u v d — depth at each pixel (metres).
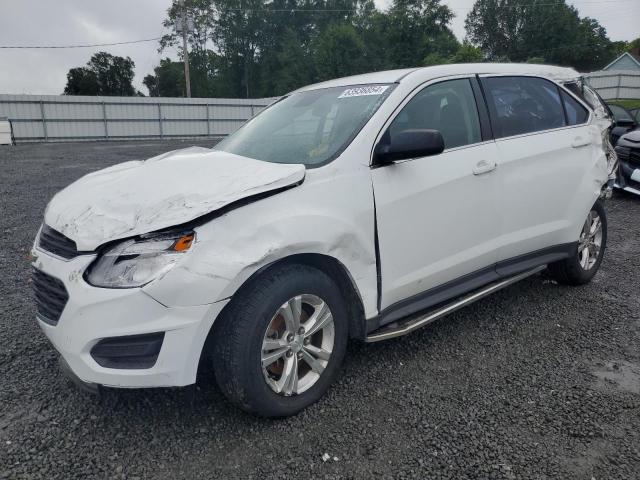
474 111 3.50
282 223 2.42
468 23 73.44
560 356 3.28
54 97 28.67
